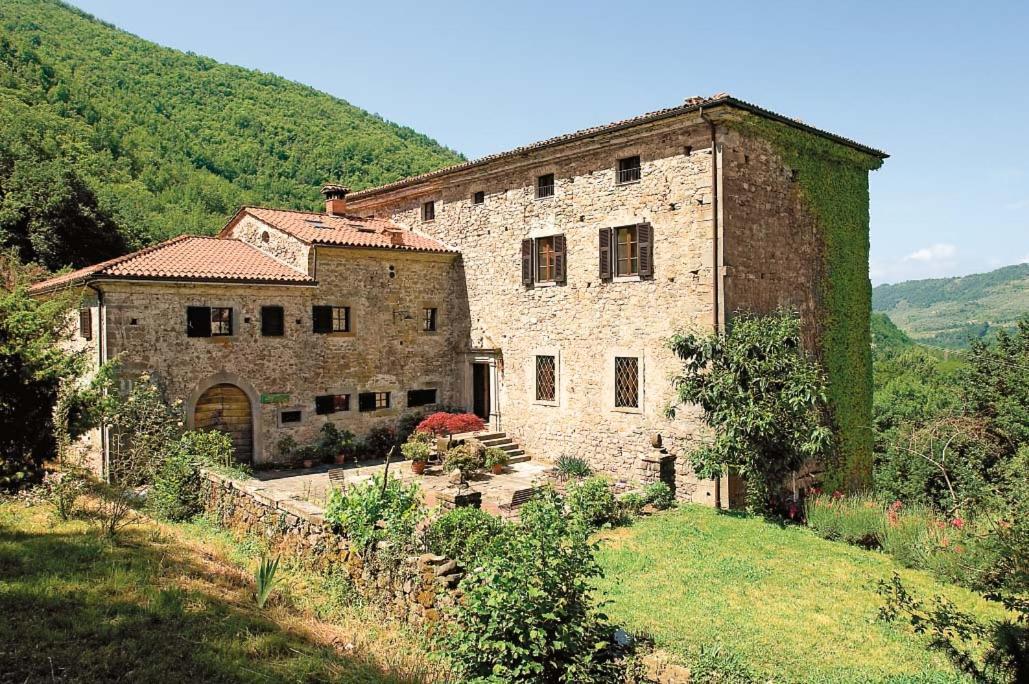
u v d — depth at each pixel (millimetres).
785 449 13578
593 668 6270
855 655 7855
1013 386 23500
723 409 13898
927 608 9062
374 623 8102
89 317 16953
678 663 7695
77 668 5488
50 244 27719
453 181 22312
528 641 5977
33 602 6598
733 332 14430
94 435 16141
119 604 6848
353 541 9117
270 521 11148
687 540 12125
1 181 29016
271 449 18812
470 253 21984
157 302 16891
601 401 18156
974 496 12711
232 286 18000
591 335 18375
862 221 20094
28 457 11305
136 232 33750
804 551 11547
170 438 15289
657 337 16781
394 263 21375
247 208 22031
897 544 11258
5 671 5289
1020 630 5938
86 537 9219
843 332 19234
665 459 15789
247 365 18406
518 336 20453
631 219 17312
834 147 18531
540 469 18859
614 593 9625
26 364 10836
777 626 8617
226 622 6887
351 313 20469
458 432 19094
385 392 21250
